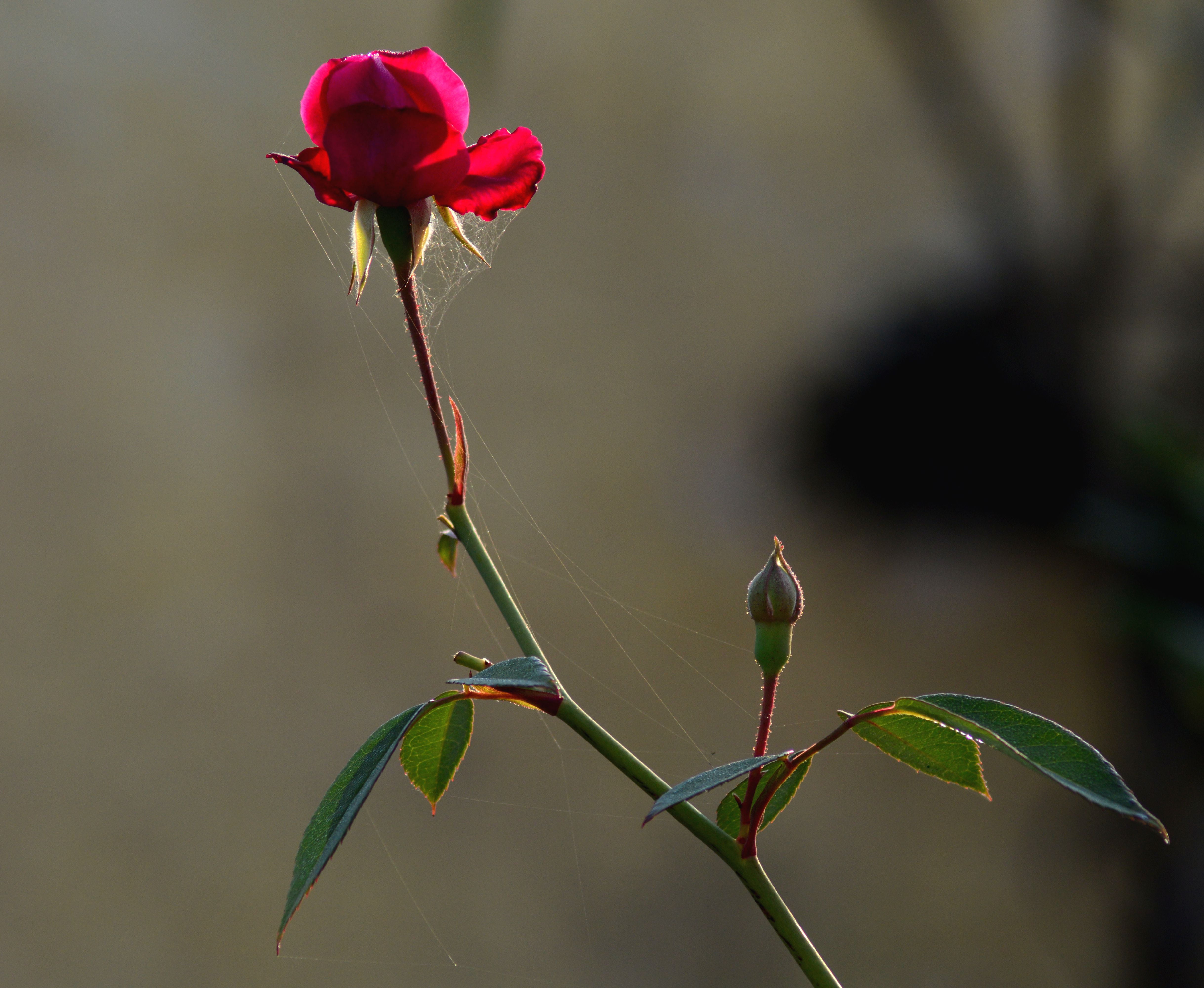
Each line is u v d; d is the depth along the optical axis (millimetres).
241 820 4645
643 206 5270
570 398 5082
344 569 4871
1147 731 3293
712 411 5121
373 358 4953
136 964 4410
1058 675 4430
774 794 1958
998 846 4969
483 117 4988
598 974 4645
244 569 4820
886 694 4773
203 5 4977
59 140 4754
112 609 4684
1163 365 3912
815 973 1954
